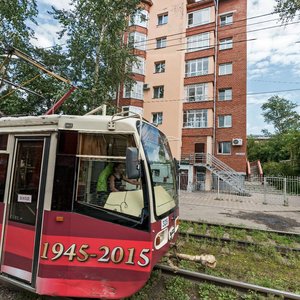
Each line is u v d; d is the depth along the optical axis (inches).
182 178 908.0
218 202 570.9
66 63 588.4
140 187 127.7
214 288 160.9
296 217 416.5
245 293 159.2
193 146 964.0
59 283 123.8
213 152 935.0
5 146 151.0
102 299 131.6
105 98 538.0
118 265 122.6
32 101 531.8
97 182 130.0
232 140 912.3
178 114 968.3
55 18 566.6
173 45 935.0
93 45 563.5
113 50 560.4
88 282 123.3
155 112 1001.5
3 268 141.1
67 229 125.7
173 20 1010.1
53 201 128.2
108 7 546.6
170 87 987.9
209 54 971.3
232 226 324.2
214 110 948.0
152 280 166.2
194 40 1003.9
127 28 627.2
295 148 968.9
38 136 139.6
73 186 128.5
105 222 125.2
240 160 904.3
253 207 507.5
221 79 960.3
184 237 273.6
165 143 182.5
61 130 132.8
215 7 981.2
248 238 285.9
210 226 330.3
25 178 141.6
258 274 191.9
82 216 126.0
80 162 131.4
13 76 512.7
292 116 1969.7
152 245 124.1
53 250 125.3
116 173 130.9
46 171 133.3
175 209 175.3
